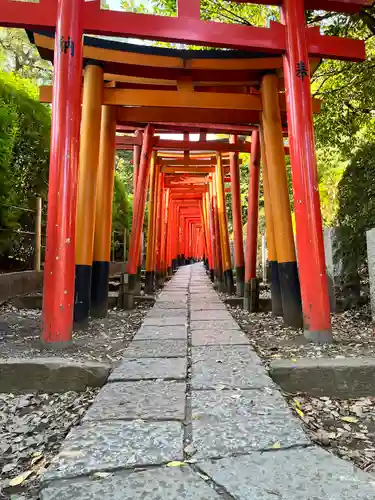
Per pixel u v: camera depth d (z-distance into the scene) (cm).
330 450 197
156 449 174
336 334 427
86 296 479
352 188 805
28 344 381
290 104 418
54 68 380
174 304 733
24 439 213
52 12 385
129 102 579
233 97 588
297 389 280
